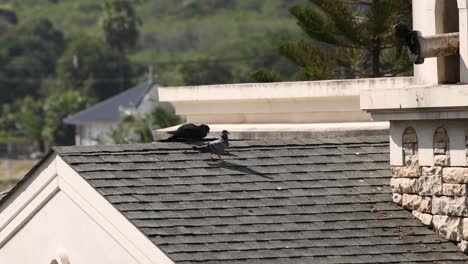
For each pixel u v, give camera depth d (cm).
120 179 1772
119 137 6203
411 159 1814
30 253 1847
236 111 2322
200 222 1711
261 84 2280
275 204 1778
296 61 3562
